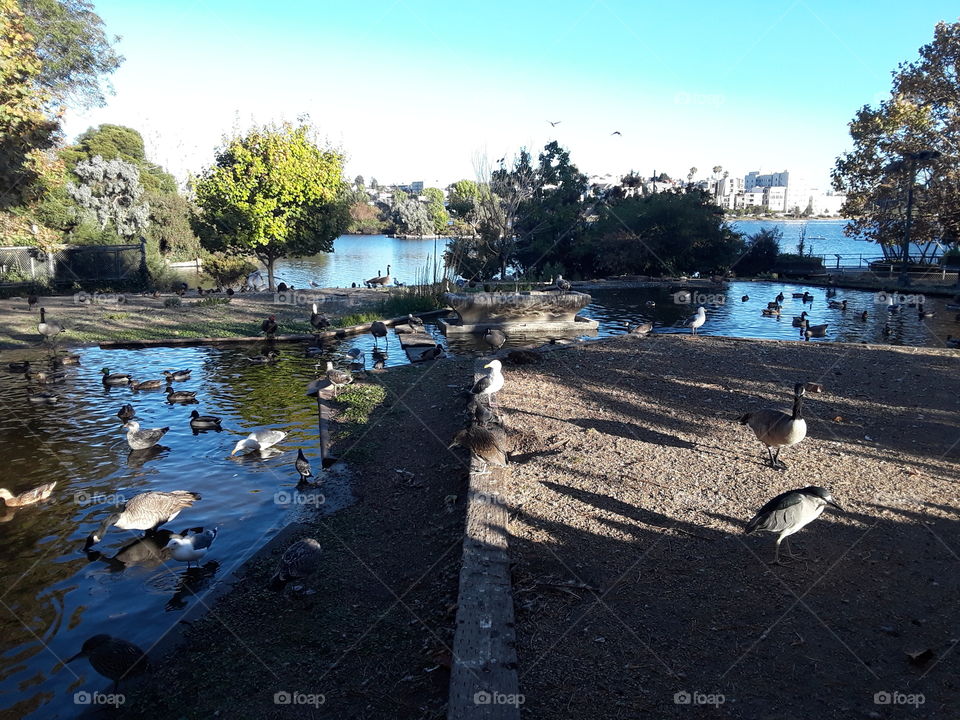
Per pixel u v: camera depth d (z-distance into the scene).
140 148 79.06
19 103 24.92
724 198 142.25
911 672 5.10
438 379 16.39
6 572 7.94
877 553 6.89
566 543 7.25
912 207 46.59
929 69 42.84
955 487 8.51
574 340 20.58
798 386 8.68
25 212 40.09
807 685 4.99
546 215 51.84
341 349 21.72
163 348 21.86
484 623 5.73
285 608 7.01
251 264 55.28
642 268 50.19
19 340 22.48
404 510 9.17
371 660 5.97
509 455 10.00
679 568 6.70
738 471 9.13
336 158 40.59
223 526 9.06
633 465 9.42
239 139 38.19
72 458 11.73
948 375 14.12
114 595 7.43
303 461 10.49
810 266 50.62
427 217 143.88
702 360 16.06
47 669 6.19
